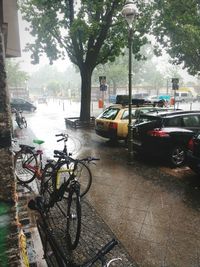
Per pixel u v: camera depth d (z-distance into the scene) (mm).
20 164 6414
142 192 5957
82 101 17141
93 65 16969
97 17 16406
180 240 4070
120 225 4516
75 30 14859
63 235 4129
